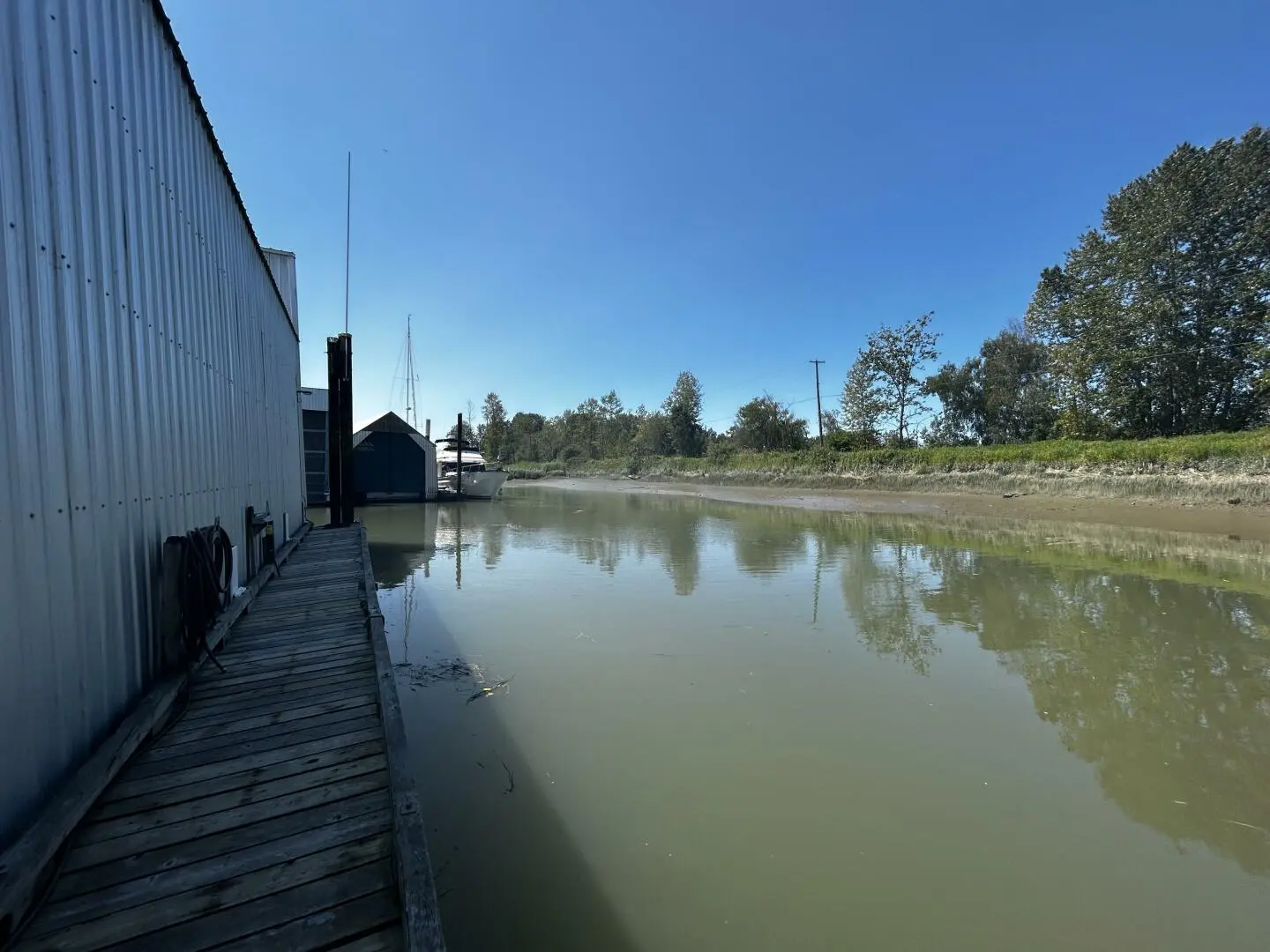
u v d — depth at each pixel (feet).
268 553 21.30
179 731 8.96
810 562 31.96
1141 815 9.99
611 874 8.66
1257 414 69.67
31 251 6.24
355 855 6.17
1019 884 8.47
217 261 14.89
